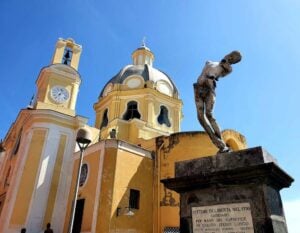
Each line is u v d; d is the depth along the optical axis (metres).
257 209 4.10
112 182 16.20
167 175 18.41
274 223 3.98
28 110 23.03
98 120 27.97
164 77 29.52
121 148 17.61
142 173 18.22
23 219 17.30
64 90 22.41
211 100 5.73
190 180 4.89
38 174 18.67
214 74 5.86
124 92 27.05
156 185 18.44
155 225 17.16
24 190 18.06
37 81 24.05
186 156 18.67
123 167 17.16
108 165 16.73
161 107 27.38
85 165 18.31
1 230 17.52
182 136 19.42
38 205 17.88
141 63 33.53
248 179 4.32
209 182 4.67
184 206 4.85
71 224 8.88
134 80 28.06
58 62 23.55
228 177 4.49
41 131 19.98
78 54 24.88
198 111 5.76
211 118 5.61
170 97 28.03
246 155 4.57
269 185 4.31
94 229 15.03
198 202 4.71
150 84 27.08
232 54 5.86
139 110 26.06
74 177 19.09
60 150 20.03
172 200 17.52
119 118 24.97
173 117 27.56
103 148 17.42
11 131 26.09
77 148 20.83
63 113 21.03
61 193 18.92
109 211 15.38
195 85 5.99
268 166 4.09
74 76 23.20
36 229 17.27
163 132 25.73
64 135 20.61
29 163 18.86
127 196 16.59
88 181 17.36
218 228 4.36
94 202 15.98
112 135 20.66
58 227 17.95
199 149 18.91
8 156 24.88
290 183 4.80
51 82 22.17
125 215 15.95
